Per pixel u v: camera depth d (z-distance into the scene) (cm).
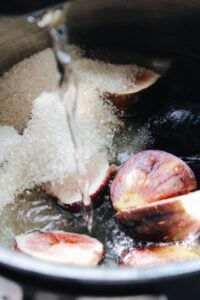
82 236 36
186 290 28
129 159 38
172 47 47
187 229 35
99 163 40
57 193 39
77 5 44
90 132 42
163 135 41
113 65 46
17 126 43
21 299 29
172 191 36
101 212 38
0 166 40
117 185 37
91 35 47
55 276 27
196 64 47
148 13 45
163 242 36
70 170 39
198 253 35
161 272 27
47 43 46
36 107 43
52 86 44
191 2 44
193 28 45
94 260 35
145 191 36
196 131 40
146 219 35
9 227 38
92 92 43
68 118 38
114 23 46
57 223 38
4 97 44
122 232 37
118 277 27
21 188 39
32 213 39
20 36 45
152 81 45
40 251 35
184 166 37
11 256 28
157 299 28
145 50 48
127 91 44
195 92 45
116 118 43
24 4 25
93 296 28
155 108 44
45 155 40
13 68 46
